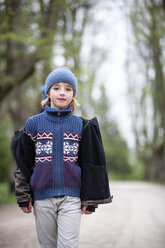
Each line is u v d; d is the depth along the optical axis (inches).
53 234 113.0
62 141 111.5
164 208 387.5
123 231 238.7
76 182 110.5
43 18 389.7
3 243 197.0
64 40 398.3
